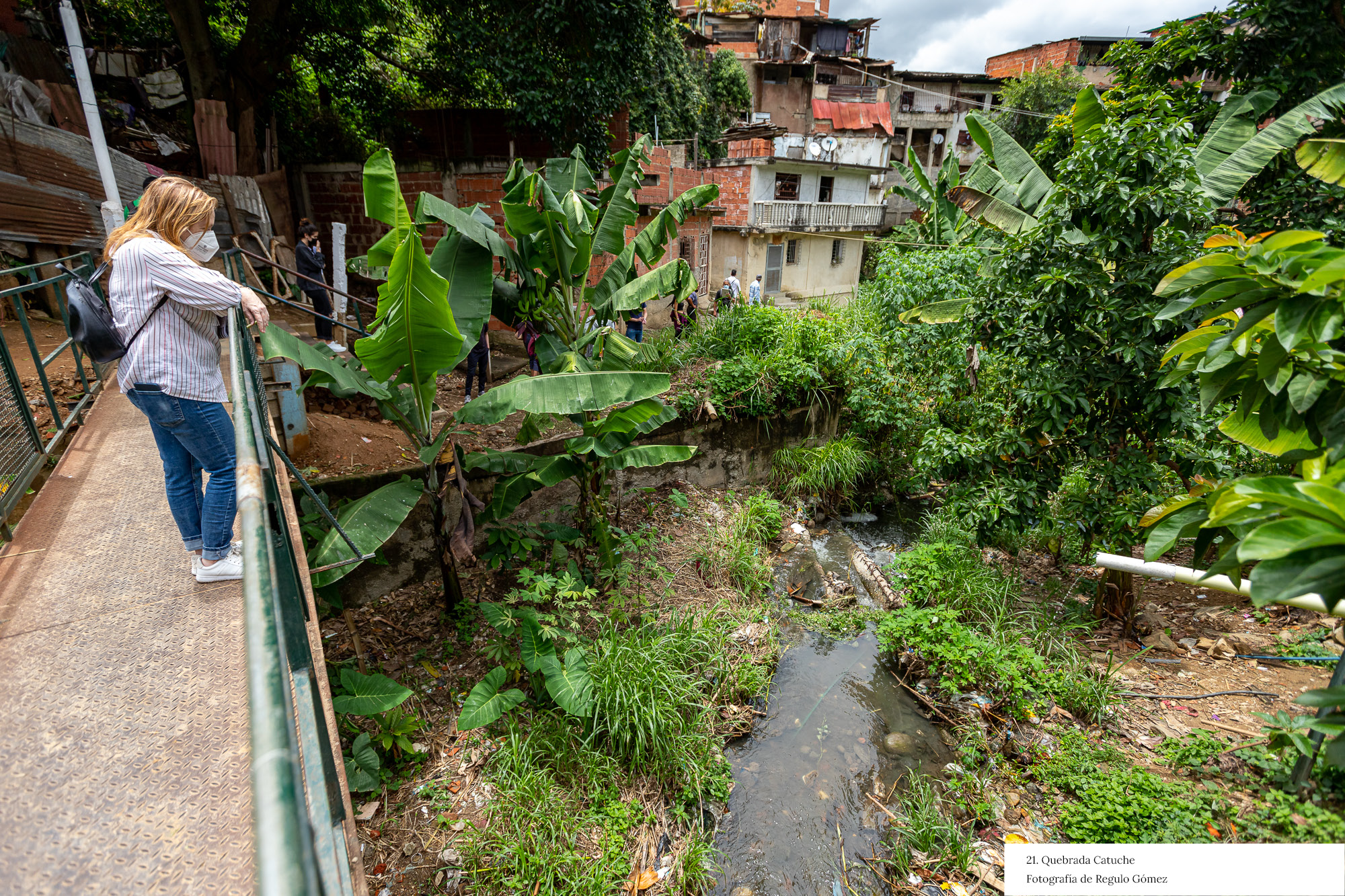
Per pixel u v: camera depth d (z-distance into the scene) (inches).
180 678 94.0
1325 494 70.8
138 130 464.4
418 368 191.2
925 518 368.8
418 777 182.2
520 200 231.1
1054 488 256.4
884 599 284.4
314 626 123.0
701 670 230.2
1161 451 238.5
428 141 566.3
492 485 288.0
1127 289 209.2
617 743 192.5
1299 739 151.6
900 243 481.4
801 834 179.5
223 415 110.0
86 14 458.9
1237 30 271.7
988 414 274.4
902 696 230.2
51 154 306.2
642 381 195.6
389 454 271.0
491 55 434.0
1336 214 230.5
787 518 371.2
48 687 91.1
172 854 68.4
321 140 571.8
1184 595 265.3
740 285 829.8
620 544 276.8
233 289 106.4
